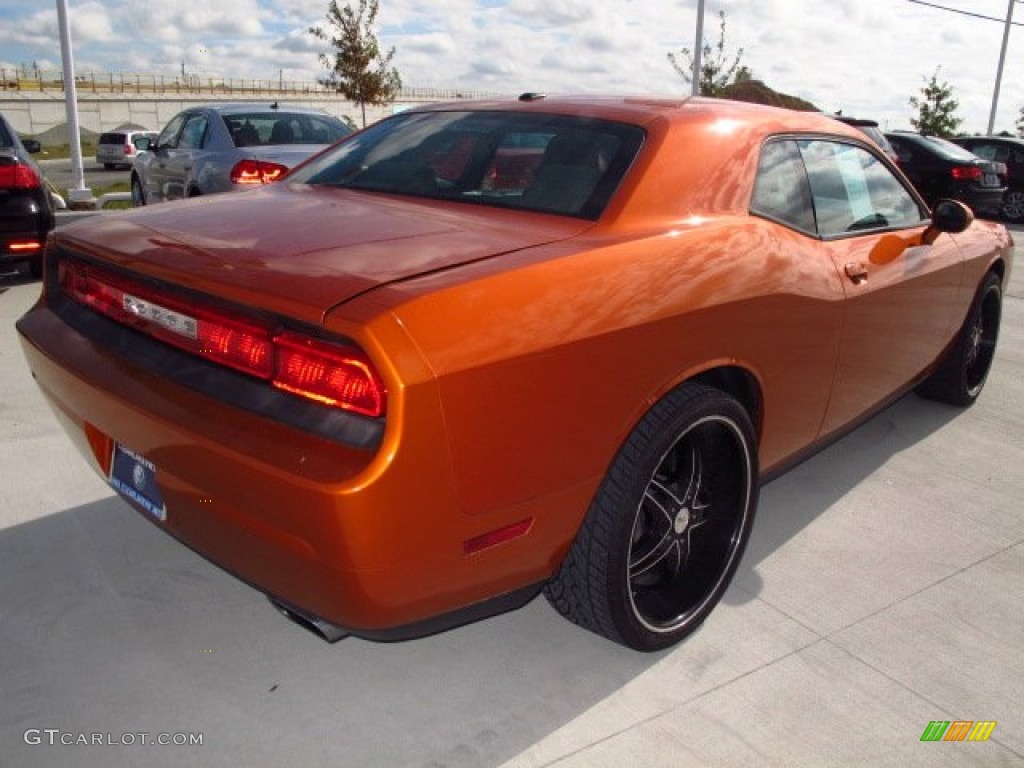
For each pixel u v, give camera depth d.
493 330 1.90
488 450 1.90
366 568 1.80
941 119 30.69
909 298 3.51
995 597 2.96
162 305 2.12
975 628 2.78
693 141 2.66
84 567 2.86
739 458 2.61
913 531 3.40
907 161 14.29
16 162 5.95
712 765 2.16
